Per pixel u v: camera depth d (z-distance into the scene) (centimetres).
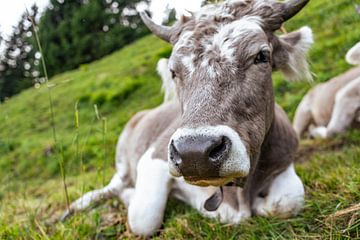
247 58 73
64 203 142
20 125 455
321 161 130
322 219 83
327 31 285
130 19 1172
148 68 463
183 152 64
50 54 1041
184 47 76
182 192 105
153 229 97
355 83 175
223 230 89
